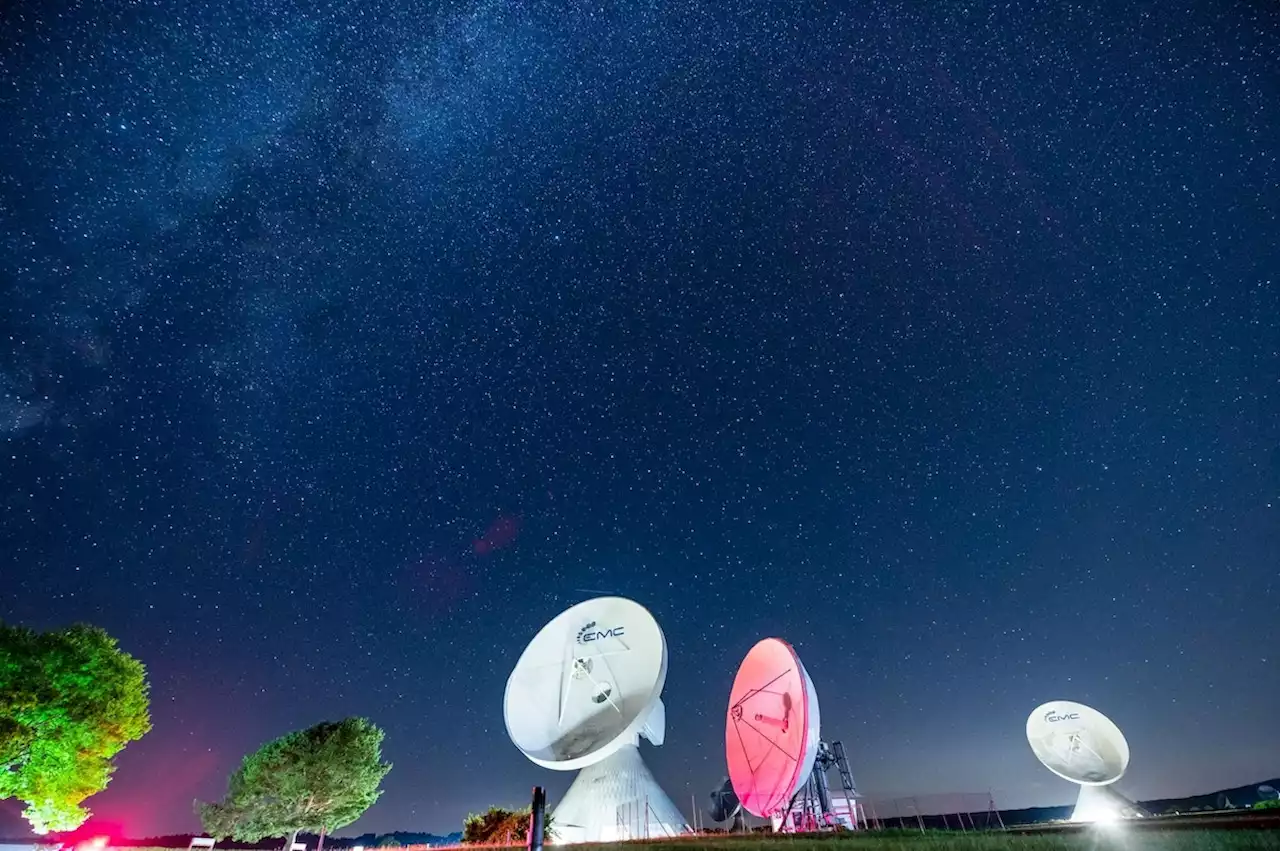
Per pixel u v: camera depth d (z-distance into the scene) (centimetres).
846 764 2698
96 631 2833
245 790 3284
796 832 1864
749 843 1538
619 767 2733
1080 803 3030
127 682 2861
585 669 2830
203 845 3331
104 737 2742
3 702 2373
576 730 2702
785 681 2408
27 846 3000
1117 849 1093
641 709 2636
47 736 2511
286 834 3416
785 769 2214
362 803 3488
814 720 2191
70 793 2655
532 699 2808
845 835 1652
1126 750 3038
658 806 2673
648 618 2877
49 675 2544
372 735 3609
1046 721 3294
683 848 1537
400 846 3138
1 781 2472
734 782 2469
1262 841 1021
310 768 3322
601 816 2616
